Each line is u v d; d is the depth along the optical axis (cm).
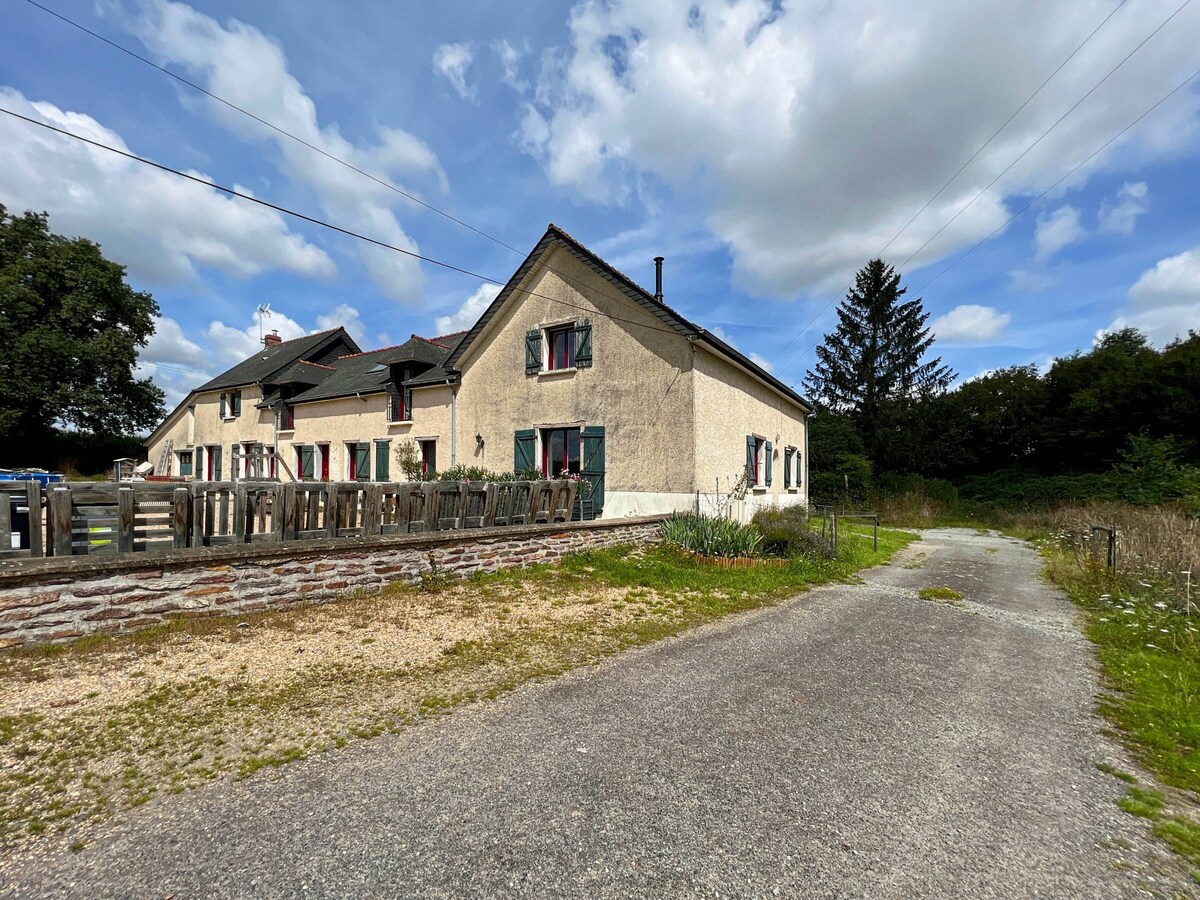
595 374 1234
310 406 2016
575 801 251
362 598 597
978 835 234
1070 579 837
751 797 258
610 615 589
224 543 516
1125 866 217
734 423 1288
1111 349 2603
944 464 2806
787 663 457
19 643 400
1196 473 1595
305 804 245
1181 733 337
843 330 3216
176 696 351
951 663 466
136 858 208
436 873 202
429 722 331
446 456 1558
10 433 2538
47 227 2677
